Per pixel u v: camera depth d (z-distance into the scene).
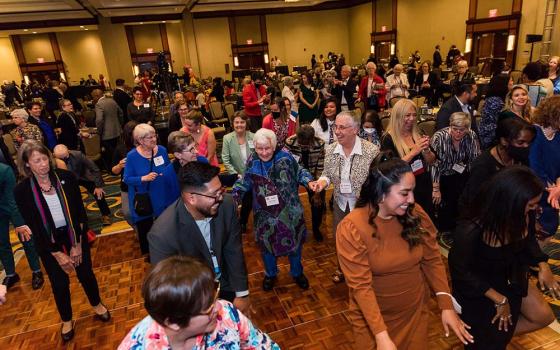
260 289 3.12
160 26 21.66
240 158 3.69
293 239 2.74
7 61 21.02
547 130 2.53
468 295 1.64
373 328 1.43
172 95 9.07
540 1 11.27
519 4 12.17
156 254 1.62
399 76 8.34
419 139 2.62
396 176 1.39
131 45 21.22
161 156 3.10
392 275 1.53
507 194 1.46
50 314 2.98
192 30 19.34
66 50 21.66
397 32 18.25
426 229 1.60
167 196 2.88
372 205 1.49
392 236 1.50
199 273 0.95
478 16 13.88
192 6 16.12
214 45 20.23
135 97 6.91
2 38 20.62
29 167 2.29
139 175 3.04
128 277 3.44
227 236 1.80
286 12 20.66
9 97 14.38
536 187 1.46
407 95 8.31
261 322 2.71
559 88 5.27
